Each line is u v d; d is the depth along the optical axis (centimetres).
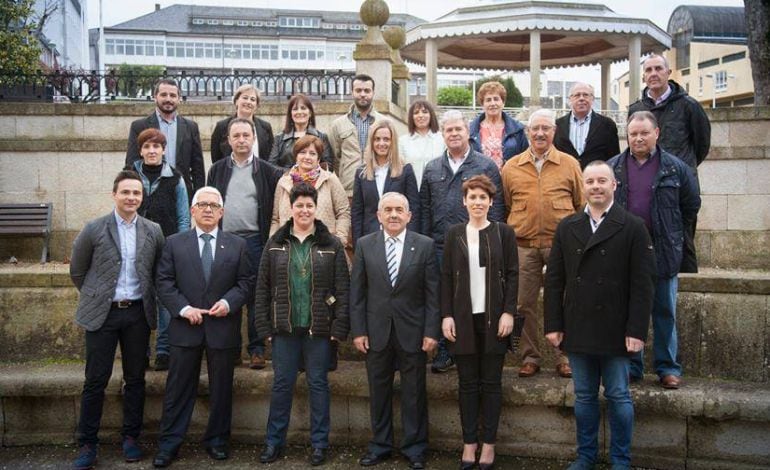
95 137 950
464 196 525
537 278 576
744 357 580
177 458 552
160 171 596
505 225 522
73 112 947
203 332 540
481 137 634
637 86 1512
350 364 625
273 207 605
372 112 680
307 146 584
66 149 921
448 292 520
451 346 515
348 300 541
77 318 532
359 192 598
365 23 1014
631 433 488
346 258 548
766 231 847
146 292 539
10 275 665
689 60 4200
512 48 1777
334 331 533
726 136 878
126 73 1118
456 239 520
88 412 532
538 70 1448
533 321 581
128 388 547
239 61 7912
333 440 583
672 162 521
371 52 997
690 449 531
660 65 564
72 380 592
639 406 527
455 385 558
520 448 552
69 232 921
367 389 572
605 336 475
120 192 533
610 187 478
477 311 513
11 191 920
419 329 527
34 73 1127
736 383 565
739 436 521
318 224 544
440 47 1669
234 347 546
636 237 474
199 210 543
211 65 7788
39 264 865
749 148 850
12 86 1044
